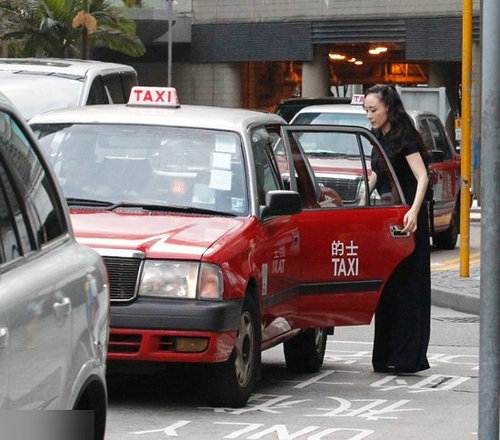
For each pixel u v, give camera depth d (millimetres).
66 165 17750
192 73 95000
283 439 14766
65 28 85250
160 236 15992
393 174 19359
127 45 88562
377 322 19906
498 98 10375
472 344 23641
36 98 29141
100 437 9812
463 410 16938
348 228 18844
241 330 16281
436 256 40375
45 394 8406
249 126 18219
